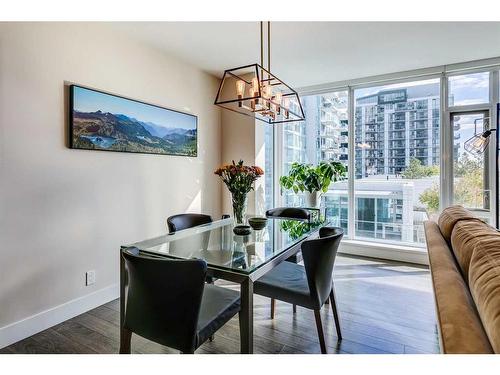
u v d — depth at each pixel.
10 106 1.98
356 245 4.13
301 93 4.57
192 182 3.60
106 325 2.24
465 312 0.96
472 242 1.33
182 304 1.31
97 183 2.53
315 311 1.73
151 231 3.04
